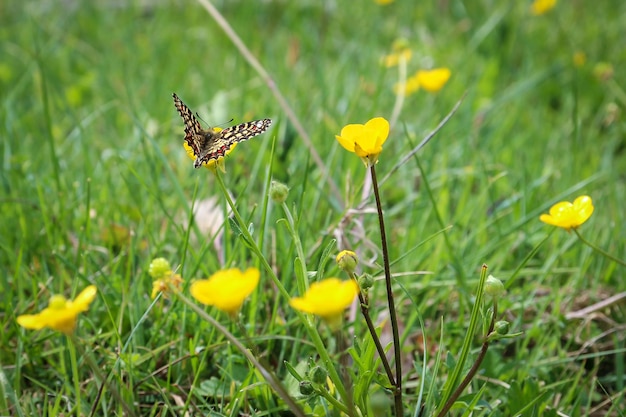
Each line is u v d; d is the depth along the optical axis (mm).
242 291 659
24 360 825
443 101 1371
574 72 1254
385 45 1680
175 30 1741
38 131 1232
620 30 1731
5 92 1439
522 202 978
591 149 1234
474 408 741
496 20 1641
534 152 1202
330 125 1175
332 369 713
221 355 826
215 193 988
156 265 699
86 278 849
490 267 938
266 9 1852
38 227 952
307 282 730
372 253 928
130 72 1508
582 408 832
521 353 839
